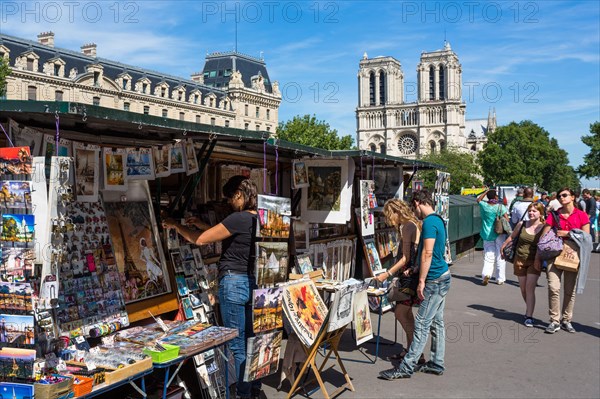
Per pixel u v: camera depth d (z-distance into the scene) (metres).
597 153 69.44
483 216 13.15
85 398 3.73
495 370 6.71
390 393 5.91
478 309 10.37
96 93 66.31
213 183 7.11
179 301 5.48
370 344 7.86
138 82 73.00
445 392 5.95
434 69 141.88
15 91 57.19
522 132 94.62
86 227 4.66
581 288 8.45
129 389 4.87
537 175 94.25
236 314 5.11
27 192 3.61
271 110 97.56
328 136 74.00
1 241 3.69
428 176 44.22
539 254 8.74
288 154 8.02
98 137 4.99
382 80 147.75
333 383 6.21
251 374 5.01
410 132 143.25
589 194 21.12
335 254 9.08
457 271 15.51
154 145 5.53
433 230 6.29
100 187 4.76
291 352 5.86
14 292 3.65
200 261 5.96
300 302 5.55
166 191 6.34
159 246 5.45
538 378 6.41
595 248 20.97
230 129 5.18
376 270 9.27
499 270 13.29
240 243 5.13
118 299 4.74
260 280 5.05
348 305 5.60
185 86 81.44
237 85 89.81
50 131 4.55
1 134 4.28
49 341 4.01
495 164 94.94
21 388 3.54
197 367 5.18
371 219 9.12
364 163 10.41
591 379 6.39
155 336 4.76
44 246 3.64
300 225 7.84
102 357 4.17
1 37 56.94
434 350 6.58
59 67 61.91
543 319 9.55
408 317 6.97
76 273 4.45
